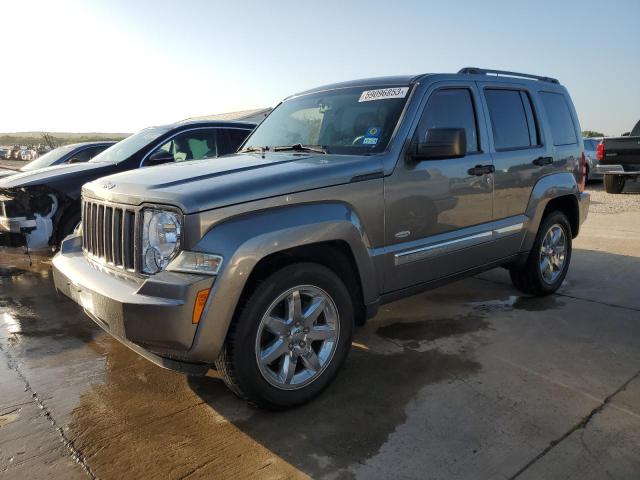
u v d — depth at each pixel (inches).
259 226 110.2
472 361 145.3
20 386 133.9
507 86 183.0
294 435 110.5
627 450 102.7
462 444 105.7
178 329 102.1
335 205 124.5
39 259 287.7
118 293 110.5
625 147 518.6
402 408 120.5
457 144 136.9
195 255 104.7
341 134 153.3
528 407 119.6
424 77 154.1
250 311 109.8
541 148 192.2
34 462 101.7
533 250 193.9
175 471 98.6
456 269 161.3
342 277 134.0
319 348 126.8
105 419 117.5
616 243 304.3
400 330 169.9
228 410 121.3
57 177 239.1
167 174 126.9
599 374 136.3
